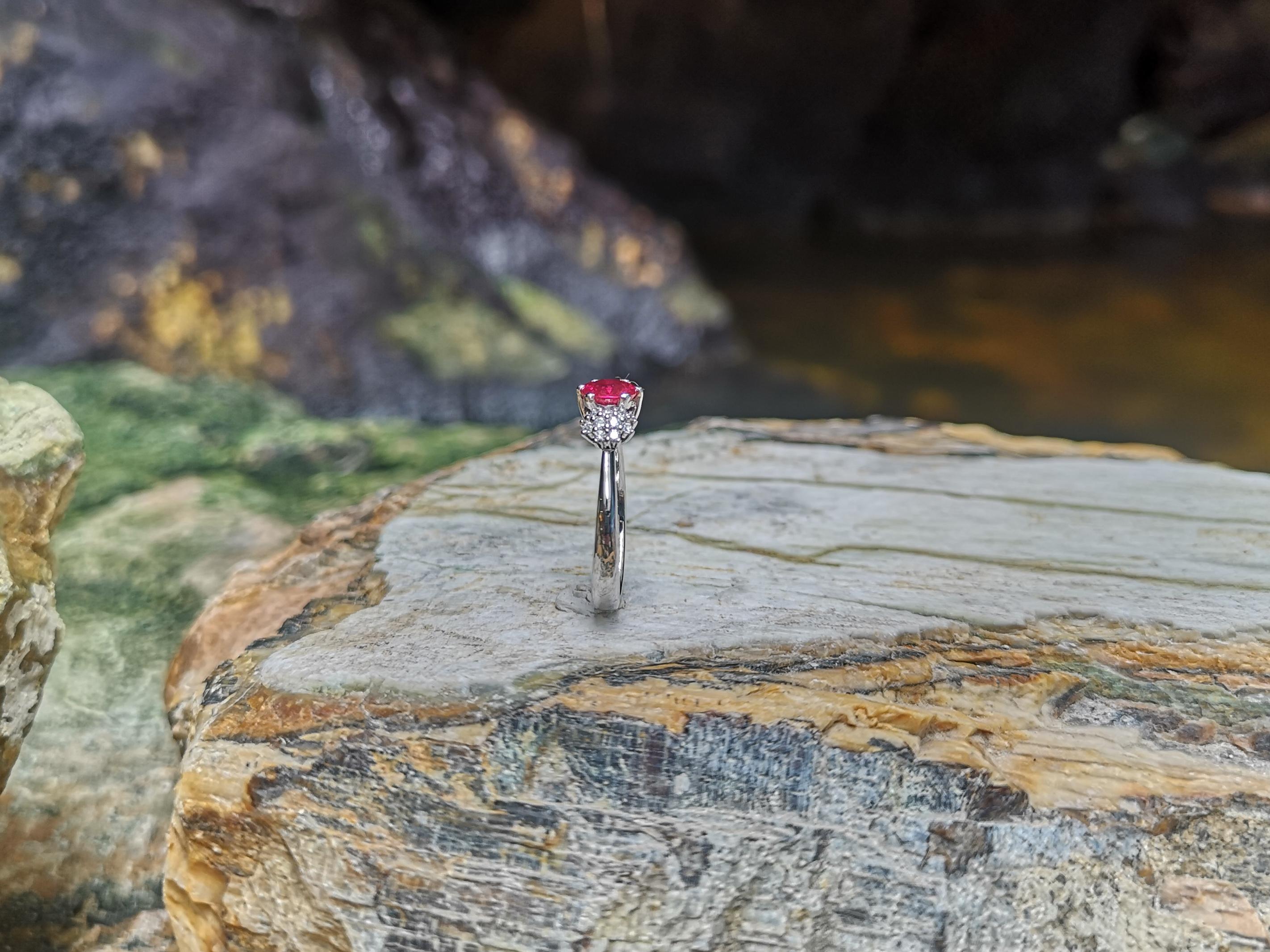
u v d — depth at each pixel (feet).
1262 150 2.33
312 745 0.39
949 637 0.43
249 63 1.19
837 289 1.78
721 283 1.83
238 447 0.86
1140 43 2.27
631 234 1.45
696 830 0.38
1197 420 1.21
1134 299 1.69
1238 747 0.40
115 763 0.51
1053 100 2.23
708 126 2.28
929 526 0.52
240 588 0.51
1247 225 2.18
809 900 0.38
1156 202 2.27
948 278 1.84
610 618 0.43
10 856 0.46
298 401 1.05
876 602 0.45
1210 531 0.51
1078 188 2.31
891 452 0.61
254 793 0.39
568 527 0.51
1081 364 1.40
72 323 1.03
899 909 0.37
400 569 0.47
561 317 1.30
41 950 0.43
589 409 0.40
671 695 0.40
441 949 0.38
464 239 1.34
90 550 0.67
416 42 1.42
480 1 2.11
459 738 0.39
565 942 0.37
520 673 0.40
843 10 2.15
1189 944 0.38
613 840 0.38
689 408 1.24
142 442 0.86
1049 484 0.56
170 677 0.50
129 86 1.08
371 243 1.16
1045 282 1.81
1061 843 0.38
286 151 1.14
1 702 0.40
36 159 1.03
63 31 1.07
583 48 2.18
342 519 0.55
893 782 0.38
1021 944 0.37
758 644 0.42
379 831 0.38
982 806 0.38
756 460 0.59
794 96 2.25
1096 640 0.44
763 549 0.49
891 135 2.31
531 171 1.41
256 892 0.39
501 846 0.38
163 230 1.07
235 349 1.06
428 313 1.17
